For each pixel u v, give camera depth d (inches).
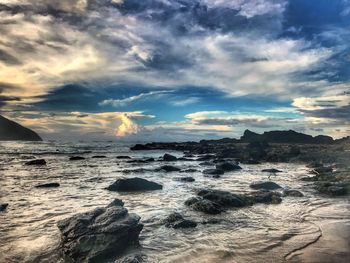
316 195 692.1
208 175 1037.8
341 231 421.1
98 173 1070.4
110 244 339.6
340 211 539.5
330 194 697.0
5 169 1130.0
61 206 556.1
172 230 423.8
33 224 444.8
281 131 3959.2
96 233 354.3
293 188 784.3
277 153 1872.5
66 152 2332.7
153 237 395.5
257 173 1125.7
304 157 1683.1
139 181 756.0
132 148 3100.4
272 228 435.8
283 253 340.8
